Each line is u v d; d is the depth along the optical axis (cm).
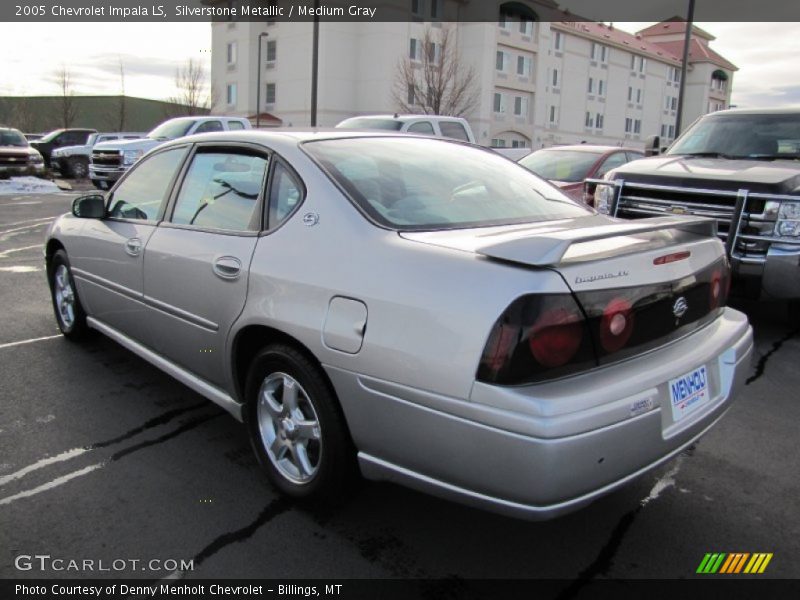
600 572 268
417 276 248
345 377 262
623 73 6166
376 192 301
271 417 314
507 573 267
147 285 384
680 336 275
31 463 343
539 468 218
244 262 311
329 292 271
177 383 454
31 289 705
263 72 4988
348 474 285
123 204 434
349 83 4650
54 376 460
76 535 284
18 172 2100
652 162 660
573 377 232
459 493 240
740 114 747
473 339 227
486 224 302
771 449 375
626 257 250
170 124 1692
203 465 346
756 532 297
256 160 339
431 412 236
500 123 4956
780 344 571
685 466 355
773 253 541
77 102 5778
